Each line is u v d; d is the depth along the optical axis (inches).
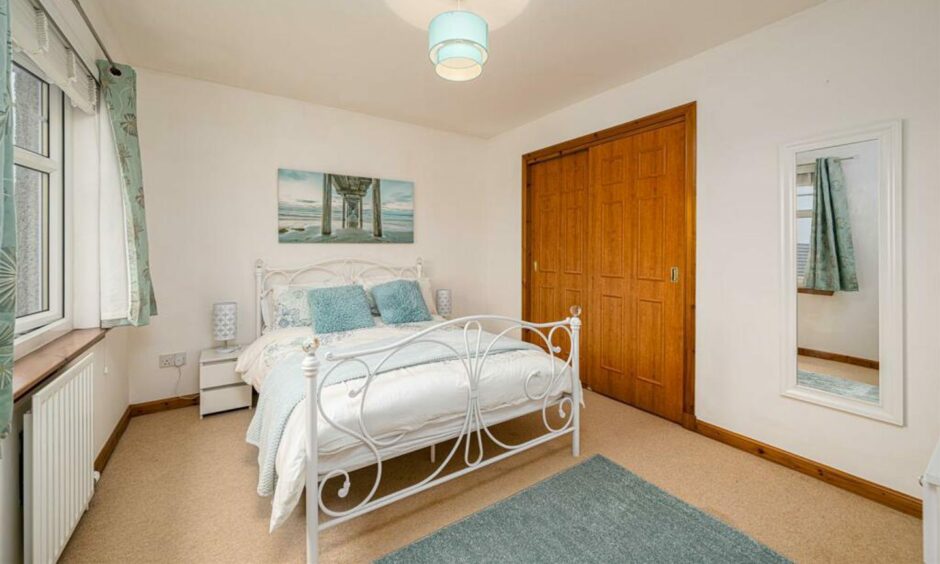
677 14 85.1
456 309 170.6
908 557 61.1
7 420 38.8
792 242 86.5
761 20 87.5
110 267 84.3
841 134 78.7
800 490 78.7
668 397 112.0
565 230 144.9
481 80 117.4
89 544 62.7
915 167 71.0
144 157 111.7
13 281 39.5
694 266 104.3
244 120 124.4
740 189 94.8
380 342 94.6
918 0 70.1
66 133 78.4
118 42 96.9
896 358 72.9
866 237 76.4
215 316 115.0
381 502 64.9
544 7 82.4
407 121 153.5
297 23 88.7
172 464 87.1
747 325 94.3
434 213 163.3
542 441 86.4
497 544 63.2
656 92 111.9
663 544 63.2
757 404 92.9
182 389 118.8
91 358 68.1
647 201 116.0
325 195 137.6
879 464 75.4
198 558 60.3
